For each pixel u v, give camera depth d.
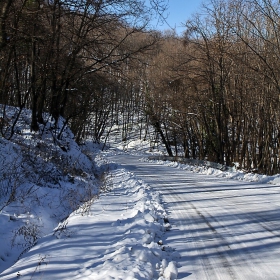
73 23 19.91
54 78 20.53
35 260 5.50
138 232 6.65
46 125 20.83
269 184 15.62
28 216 8.66
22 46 17.64
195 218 8.32
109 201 10.89
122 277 4.41
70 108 32.53
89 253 5.83
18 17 14.36
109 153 55.97
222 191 13.18
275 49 23.44
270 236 6.52
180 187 14.80
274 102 25.17
